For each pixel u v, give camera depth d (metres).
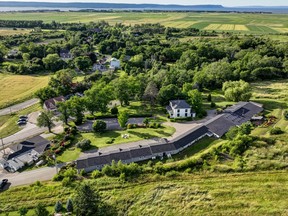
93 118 96.00
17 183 63.47
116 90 104.00
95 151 75.06
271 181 56.09
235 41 194.62
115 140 80.62
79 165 65.88
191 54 157.75
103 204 53.09
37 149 76.50
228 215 48.94
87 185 52.50
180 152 72.88
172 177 60.03
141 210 51.81
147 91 104.75
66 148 77.88
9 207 54.81
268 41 192.38
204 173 60.47
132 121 93.31
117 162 67.69
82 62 156.38
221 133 79.69
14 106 113.00
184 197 53.91
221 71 126.12
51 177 65.19
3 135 89.25
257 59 142.00
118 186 58.31
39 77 149.88
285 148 65.50
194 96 95.19
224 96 111.44
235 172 59.66
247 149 67.12
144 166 64.56
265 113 93.38
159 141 77.25
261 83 128.62
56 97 110.56
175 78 121.00
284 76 137.12
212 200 52.53
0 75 152.88
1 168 70.69
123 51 183.88
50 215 51.66
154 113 99.00
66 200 55.28
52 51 189.75
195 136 78.00
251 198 52.19
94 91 95.12
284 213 48.03
